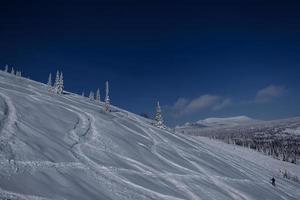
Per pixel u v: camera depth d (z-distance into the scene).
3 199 19.03
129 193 29.89
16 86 80.06
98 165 34.75
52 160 29.89
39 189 22.53
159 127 93.56
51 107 56.19
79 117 57.53
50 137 37.12
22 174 23.97
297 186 90.56
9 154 26.80
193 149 73.25
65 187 24.88
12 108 43.62
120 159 40.81
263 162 141.88
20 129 34.94
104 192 27.61
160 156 51.34
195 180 44.84
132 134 60.66
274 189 65.81
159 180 38.31
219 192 43.97
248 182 60.03
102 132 51.28
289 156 170.25
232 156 101.56
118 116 82.44
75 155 34.94
